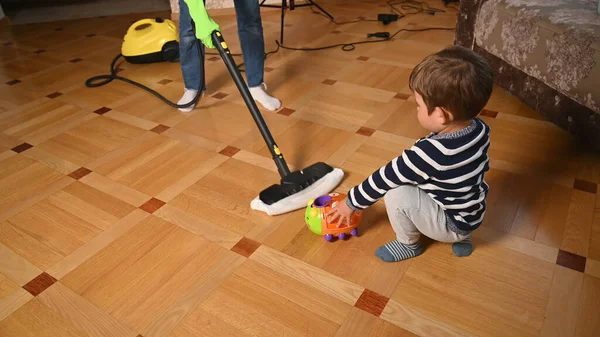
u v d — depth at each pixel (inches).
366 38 106.3
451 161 37.0
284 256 46.8
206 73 91.0
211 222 51.8
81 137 70.5
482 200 40.9
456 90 34.9
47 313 42.0
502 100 74.7
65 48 110.5
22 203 56.3
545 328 38.6
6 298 43.6
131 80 89.9
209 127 71.4
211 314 41.1
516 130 66.3
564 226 48.8
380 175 40.1
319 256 46.6
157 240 49.6
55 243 49.9
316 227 47.1
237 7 69.9
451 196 39.7
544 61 64.6
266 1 131.6
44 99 83.7
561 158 59.7
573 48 58.9
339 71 89.2
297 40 107.3
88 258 47.7
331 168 56.5
